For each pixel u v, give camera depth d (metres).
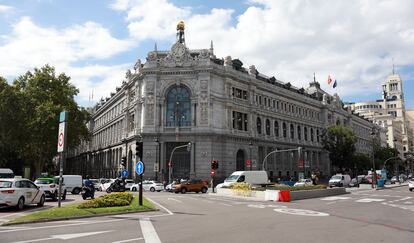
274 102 75.19
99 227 13.56
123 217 17.08
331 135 78.88
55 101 59.38
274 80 77.00
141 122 60.69
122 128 75.25
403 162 140.00
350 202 27.55
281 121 76.75
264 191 31.11
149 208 20.38
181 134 57.81
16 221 14.47
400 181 84.00
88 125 108.94
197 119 58.22
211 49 63.84
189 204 25.72
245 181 42.66
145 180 55.88
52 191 27.61
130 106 68.75
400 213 19.48
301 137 83.38
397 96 179.25
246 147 64.69
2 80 55.25
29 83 59.72
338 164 78.62
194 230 12.84
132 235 11.69
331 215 18.27
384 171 76.31
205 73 59.00
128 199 22.64
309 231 12.78
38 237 11.27
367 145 119.75
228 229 13.12
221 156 59.19
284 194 28.52
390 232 12.79
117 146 76.06
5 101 54.22
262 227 13.70
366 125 121.94
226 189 38.91
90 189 30.86
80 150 116.88
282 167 74.88
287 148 77.38
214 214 18.62
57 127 57.06
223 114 61.06
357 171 96.06
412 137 187.88
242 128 65.06
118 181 45.53
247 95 67.06
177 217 17.12
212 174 46.50
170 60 60.34
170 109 60.00
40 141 57.03
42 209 21.09
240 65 68.00
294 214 18.69
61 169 19.25
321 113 92.94
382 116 158.38
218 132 59.12
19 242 10.41
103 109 95.25
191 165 56.97
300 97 83.19
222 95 61.31
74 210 17.42
